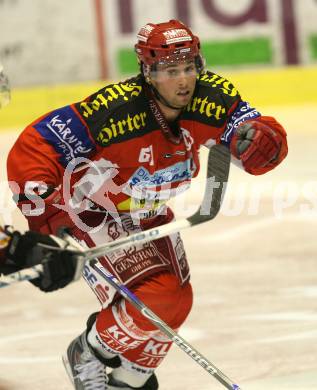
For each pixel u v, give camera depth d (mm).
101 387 8383
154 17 36750
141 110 7918
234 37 37562
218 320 11773
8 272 6953
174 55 7680
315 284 13273
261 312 12031
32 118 34812
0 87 7008
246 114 8109
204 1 37188
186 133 8141
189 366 10109
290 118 33531
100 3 36281
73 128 7801
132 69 36688
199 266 14688
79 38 36188
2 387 9586
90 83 36250
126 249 8188
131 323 7949
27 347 11023
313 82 37438
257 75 37000
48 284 6793
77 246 7023
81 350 8383
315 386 8984
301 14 37938
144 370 8430
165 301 8016
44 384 9664
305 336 10875
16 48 35656
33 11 35656
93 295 13383
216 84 8195
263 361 10039
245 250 15547
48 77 36031
